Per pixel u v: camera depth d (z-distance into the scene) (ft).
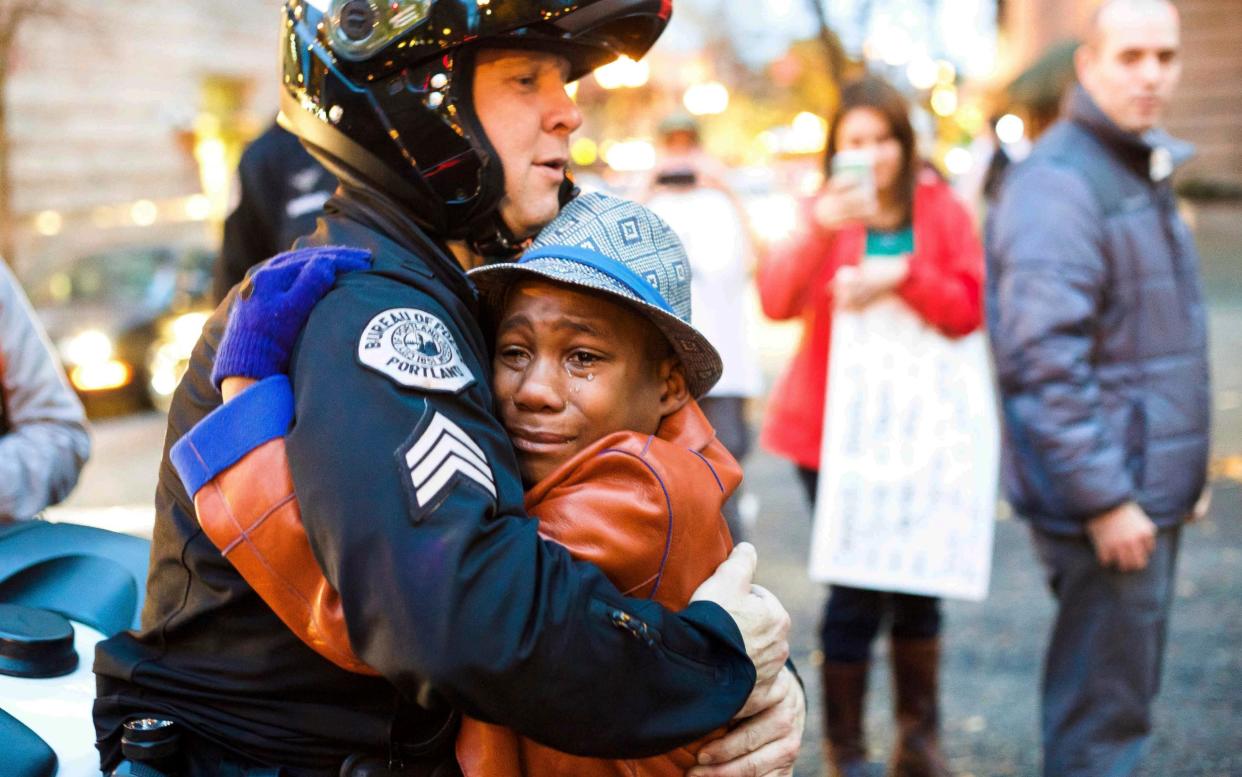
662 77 95.61
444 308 4.95
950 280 11.89
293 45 5.24
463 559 4.30
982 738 12.95
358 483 4.35
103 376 34.65
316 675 4.95
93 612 6.19
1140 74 9.90
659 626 4.67
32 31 46.39
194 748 5.02
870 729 13.57
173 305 36.47
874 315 11.91
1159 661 10.43
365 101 5.08
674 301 5.32
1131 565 9.98
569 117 5.46
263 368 4.74
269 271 4.80
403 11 4.97
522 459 5.12
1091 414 9.95
